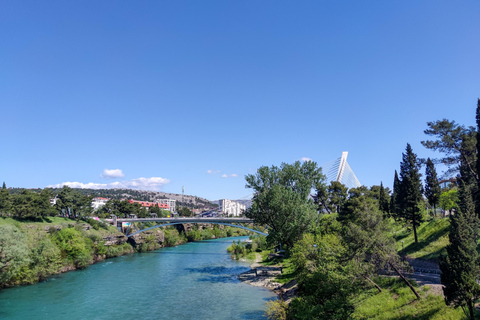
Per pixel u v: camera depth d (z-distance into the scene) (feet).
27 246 206.18
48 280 216.74
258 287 193.47
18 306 155.63
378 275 129.08
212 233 619.26
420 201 194.08
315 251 135.74
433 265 149.59
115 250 349.41
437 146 176.04
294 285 173.17
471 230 95.71
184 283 207.82
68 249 260.21
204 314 141.90
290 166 233.14
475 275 77.66
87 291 186.19
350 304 104.47
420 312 93.91
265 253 344.69
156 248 430.61
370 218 112.88
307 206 214.28
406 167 221.66
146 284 205.16
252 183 228.02
